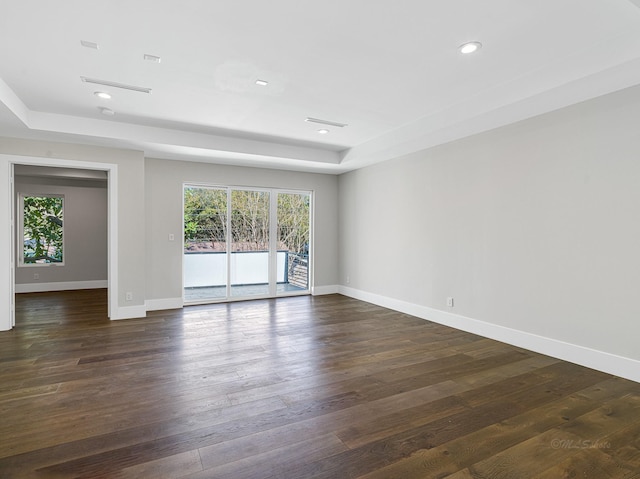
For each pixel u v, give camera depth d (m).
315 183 6.80
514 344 3.82
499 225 3.96
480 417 2.34
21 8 2.15
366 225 6.18
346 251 6.79
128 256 4.92
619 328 3.00
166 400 2.56
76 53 2.71
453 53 2.73
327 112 4.02
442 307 4.70
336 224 7.04
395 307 5.53
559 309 3.42
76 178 6.93
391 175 5.57
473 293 4.27
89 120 4.20
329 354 3.55
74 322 4.71
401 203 5.37
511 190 3.83
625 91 2.93
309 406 2.48
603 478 1.76
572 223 3.30
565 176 3.35
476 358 3.44
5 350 3.60
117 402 2.52
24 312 5.27
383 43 2.59
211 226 6.01
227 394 2.66
